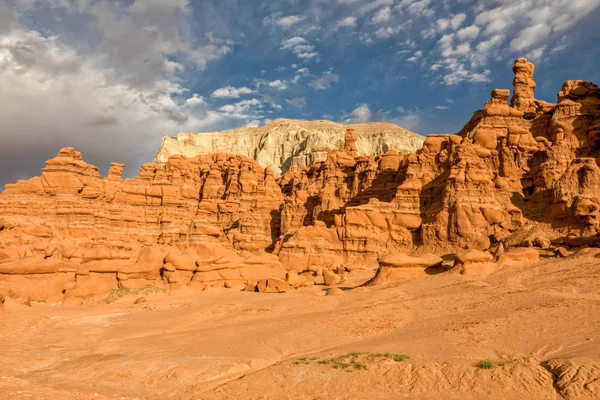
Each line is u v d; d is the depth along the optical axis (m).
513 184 72.31
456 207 68.50
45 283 53.69
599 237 49.00
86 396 20.94
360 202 87.56
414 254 70.00
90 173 88.19
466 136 79.56
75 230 79.31
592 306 27.69
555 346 22.64
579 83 82.50
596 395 17.50
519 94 88.69
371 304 37.34
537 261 45.62
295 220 92.31
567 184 64.00
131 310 46.62
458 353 22.67
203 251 72.81
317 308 38.94
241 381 21.81
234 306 43.12
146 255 59.38
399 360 22.14
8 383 23.20
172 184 96.62
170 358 27.03
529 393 18.53
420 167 79.88
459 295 35.94
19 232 73.44
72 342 34.09
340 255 73.88
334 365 22.34
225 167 106.62
